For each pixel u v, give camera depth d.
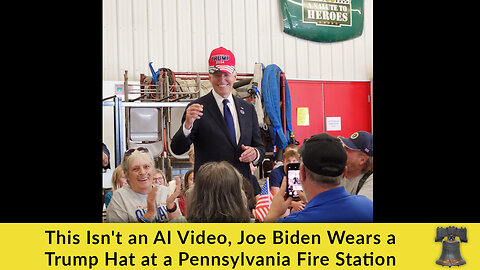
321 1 7.63
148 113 4.94
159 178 2.97
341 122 7.68
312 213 2.03
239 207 2.14
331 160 1.99
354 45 7.87
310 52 7.60
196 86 5.59
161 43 6.75
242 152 3.04
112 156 5.60
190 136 3.00
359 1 7.87
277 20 7.40
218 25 7.04
